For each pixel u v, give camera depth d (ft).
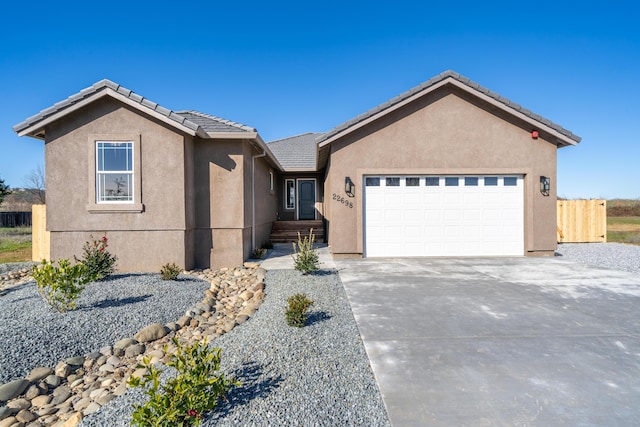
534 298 20.79
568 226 50.72
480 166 36.65
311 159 60.90
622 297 20.97
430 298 20.93
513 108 35.78
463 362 12.67
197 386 9.07
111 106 29.84
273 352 13.53
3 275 31.78
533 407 9.91
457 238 37.04
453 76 35.50
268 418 9.34
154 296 22.06
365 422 9.26
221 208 33.27
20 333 15.70
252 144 37.22
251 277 28.68
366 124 35.91
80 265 19.80
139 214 30.22
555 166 36.99
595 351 13.55
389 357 13.10
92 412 10.75
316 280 25.91
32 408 11.86
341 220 36.40
